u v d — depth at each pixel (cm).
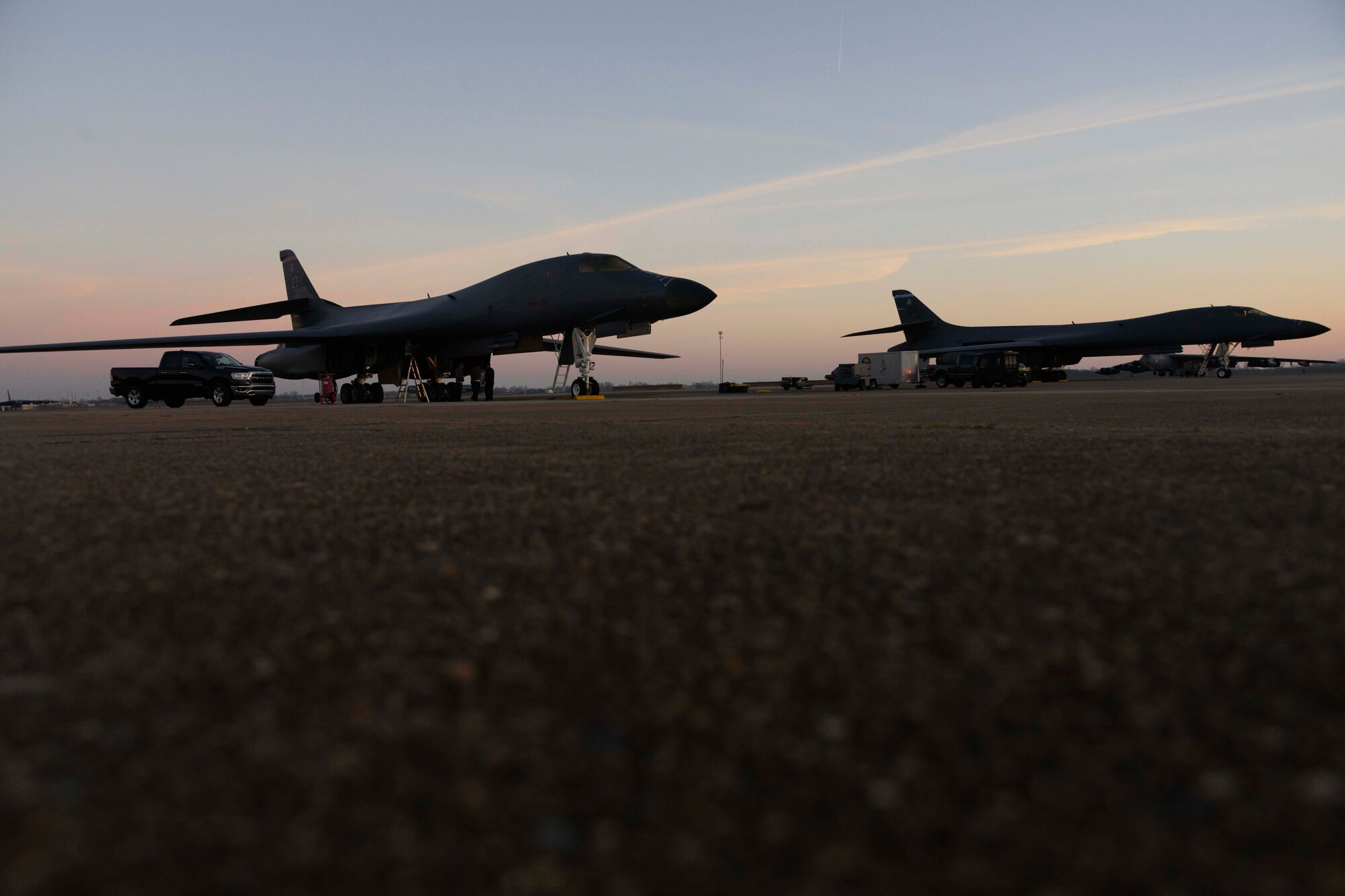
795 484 454
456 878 102
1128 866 103
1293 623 194
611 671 173
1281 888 98
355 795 123
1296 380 4644
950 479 463
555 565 269
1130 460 541
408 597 233
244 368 2561
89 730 146
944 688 160
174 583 252
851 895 98
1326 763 127
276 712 153
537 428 1030
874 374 5094
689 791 123
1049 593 225
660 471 527
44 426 1361
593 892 99
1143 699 153
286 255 4081
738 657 180
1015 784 124
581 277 2933
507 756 135
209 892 99
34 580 257
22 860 105
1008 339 5500
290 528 342
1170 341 4900
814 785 125
